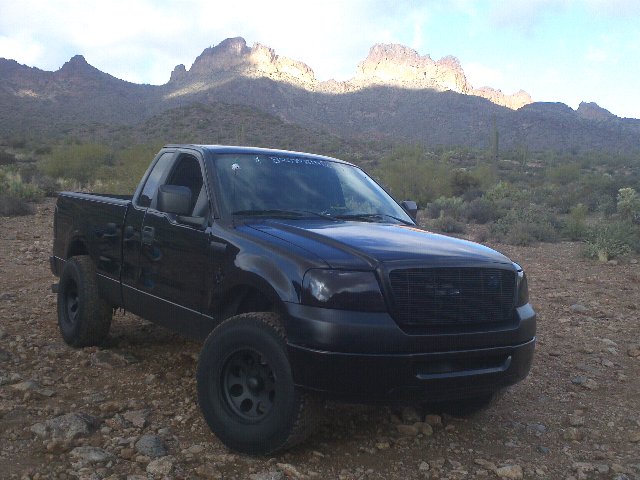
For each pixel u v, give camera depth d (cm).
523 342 376
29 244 1198
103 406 418
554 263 1345
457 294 353
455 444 402
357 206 481
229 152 477
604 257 1376
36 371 492
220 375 373
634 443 415
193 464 349
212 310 400
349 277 335
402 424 424
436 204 2748
